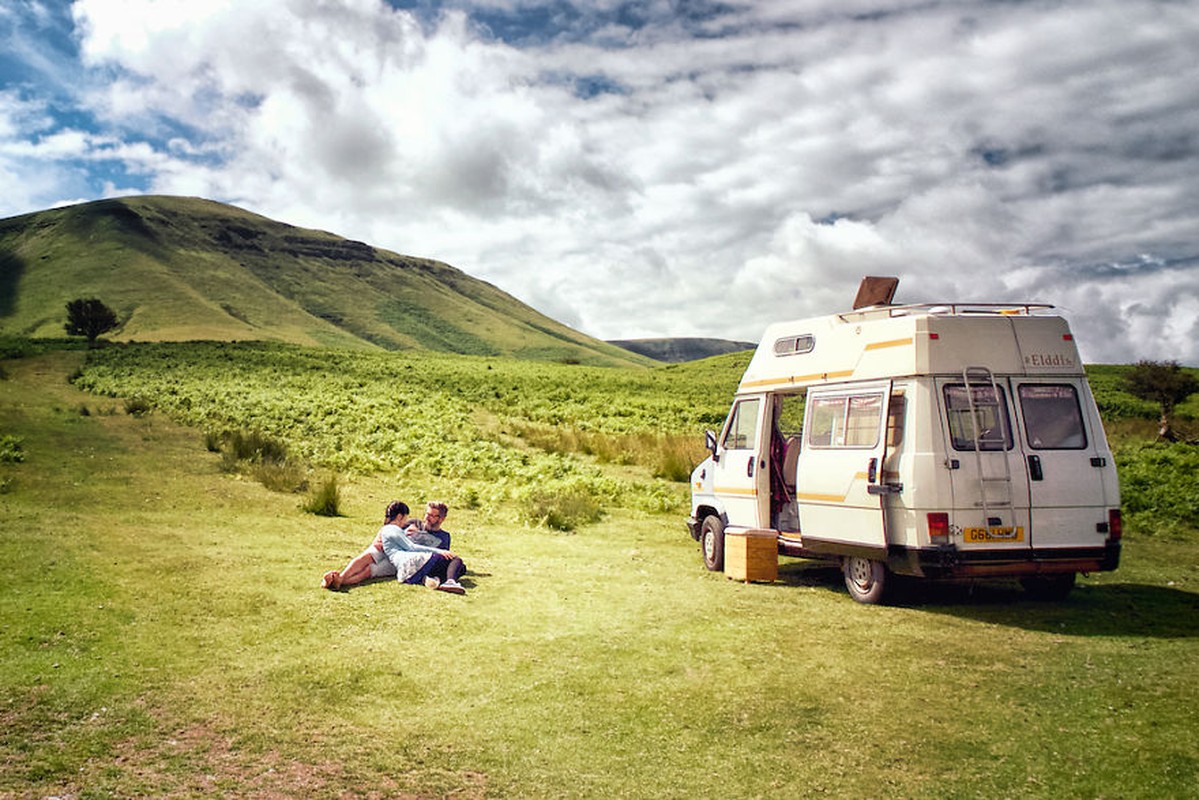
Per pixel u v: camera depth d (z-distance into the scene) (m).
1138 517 13.89
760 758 4.73
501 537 11.79
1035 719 5.24
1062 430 8.12
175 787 4.20
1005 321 8.20
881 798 4.25
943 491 7.74
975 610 8.27
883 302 9.69
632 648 6.75
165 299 186.62
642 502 15.49
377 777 4.42
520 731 5.08
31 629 6.20
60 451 15.50
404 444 20.59
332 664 6.08
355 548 9.97
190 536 9.75
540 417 33.53
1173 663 6.32
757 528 9.93
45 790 4.09
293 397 31.33
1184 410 42.12
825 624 7.62
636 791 4.34
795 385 9.72
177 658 5.98
